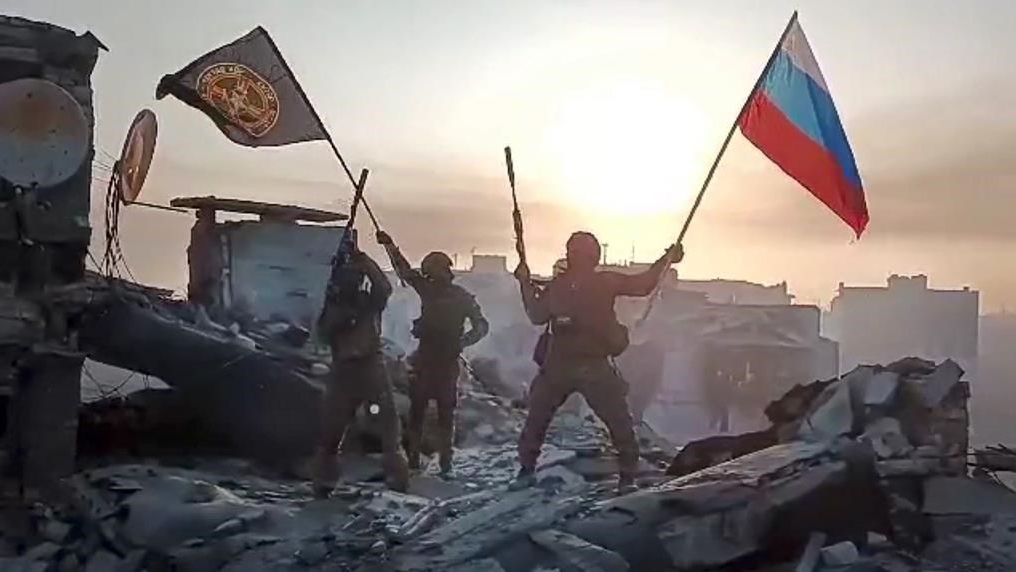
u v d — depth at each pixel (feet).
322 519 28.63
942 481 29.66
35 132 32.01
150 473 33.65
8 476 31.55
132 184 46.60
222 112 39.11
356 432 40.22
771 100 30.68
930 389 31.37
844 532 25.70
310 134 39.01
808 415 32.17
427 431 45.16
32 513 30.58
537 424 28.99
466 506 27.91
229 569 25.22
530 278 29.66
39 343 31.96
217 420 40.45
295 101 38.93
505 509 26.32
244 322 49.78
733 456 33.68
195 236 55.42
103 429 40.55
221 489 31.68
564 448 38.93
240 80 38.91
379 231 36.96
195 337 39.65
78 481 32.42
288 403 39.40
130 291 41.70
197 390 40.01
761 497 24.94
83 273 33.50
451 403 37.40
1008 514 28.78
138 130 46.29
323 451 32.19
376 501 30.99
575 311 28.58
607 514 24.95
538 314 29.04
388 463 33.19
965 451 31.40
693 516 24.81
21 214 31.83
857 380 31.89
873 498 26.16
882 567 24.72
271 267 54.95
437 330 37.06
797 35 30.91
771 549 24.76
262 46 38.96
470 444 46.62
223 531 27.20
